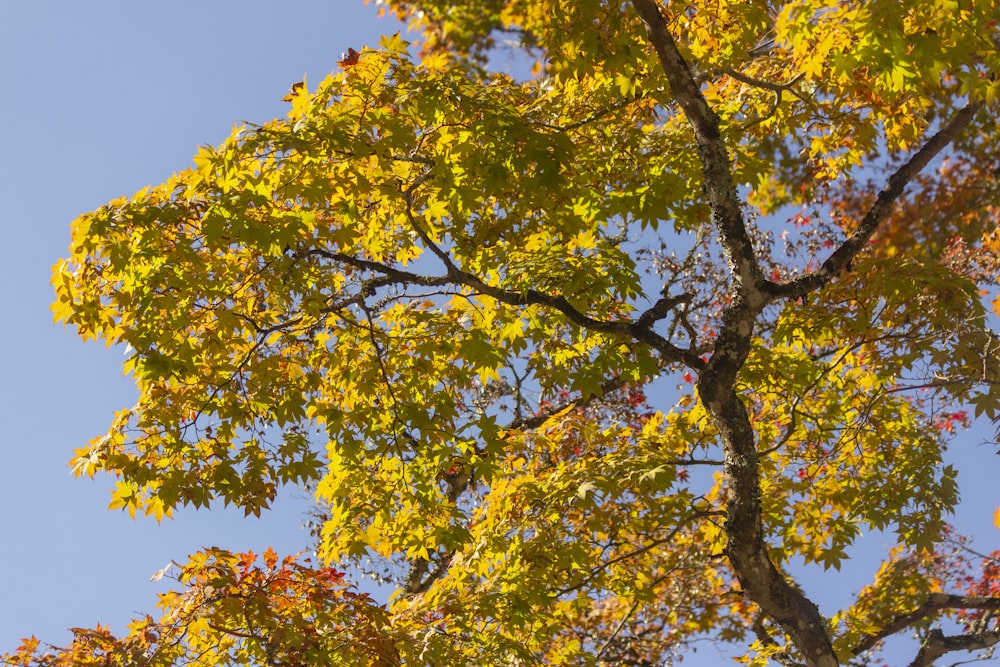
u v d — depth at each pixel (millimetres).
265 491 6000
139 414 6027
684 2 7125
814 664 6973
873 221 6914
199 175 5793
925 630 9773
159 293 5766
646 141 7508
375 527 7582
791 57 7871
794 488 8453
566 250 6934
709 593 10430
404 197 6711
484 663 6426
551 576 7473
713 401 6805
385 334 7238
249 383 6328
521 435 8492
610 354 6746
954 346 6242
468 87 6348
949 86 8422
